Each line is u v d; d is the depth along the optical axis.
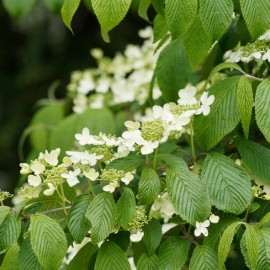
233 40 1.20
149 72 1.59
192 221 1.00
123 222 1.00
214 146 1.11
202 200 1.01
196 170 1.12
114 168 1.05
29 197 1.04
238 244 1.10
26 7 1.55
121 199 1.01
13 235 0.99
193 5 1.00
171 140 1.26
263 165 1.10
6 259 1.03
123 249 1.06
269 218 1.00
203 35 1.10
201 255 1.02
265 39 1.14
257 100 1.04
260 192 1.05
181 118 1.04
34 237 0.97
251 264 0.98
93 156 1.04
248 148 1.12
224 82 1.09
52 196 1.05
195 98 1.07
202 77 1.33
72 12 1.00
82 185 1.34
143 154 1.04
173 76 1.21
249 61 1.19
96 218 0.99
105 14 0.98
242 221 1.03
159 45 1.21
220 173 1.04
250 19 1.02
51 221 0.98
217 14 1.02
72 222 1.01
